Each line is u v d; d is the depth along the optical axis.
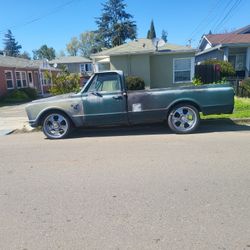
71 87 14.98
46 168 5.34
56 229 3.22
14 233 3.19
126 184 4.36
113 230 3.14
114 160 5.58
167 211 3.49
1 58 27.36
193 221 3.25
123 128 8.94
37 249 2.88
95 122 7.82
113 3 63.75
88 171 5.03
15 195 4.19
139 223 3.26
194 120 7.68
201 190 4.03
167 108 7.64
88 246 2.88
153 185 4.27
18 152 6.68
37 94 28.83
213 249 2.74
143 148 6.38
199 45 30.88
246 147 6.07
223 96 7.56
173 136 7.46
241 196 3.80
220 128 8.22
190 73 18.89
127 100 7.66
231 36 24.64
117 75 7.71
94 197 3.97
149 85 18.78
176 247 2.80
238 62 23.52
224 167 4.89
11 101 23.55
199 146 6.30
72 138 7.96
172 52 18.20
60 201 3.91
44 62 35.66
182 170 4.84
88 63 56.06
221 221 3.22
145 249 2.79
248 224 3.14
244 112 9.95
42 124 8.03
